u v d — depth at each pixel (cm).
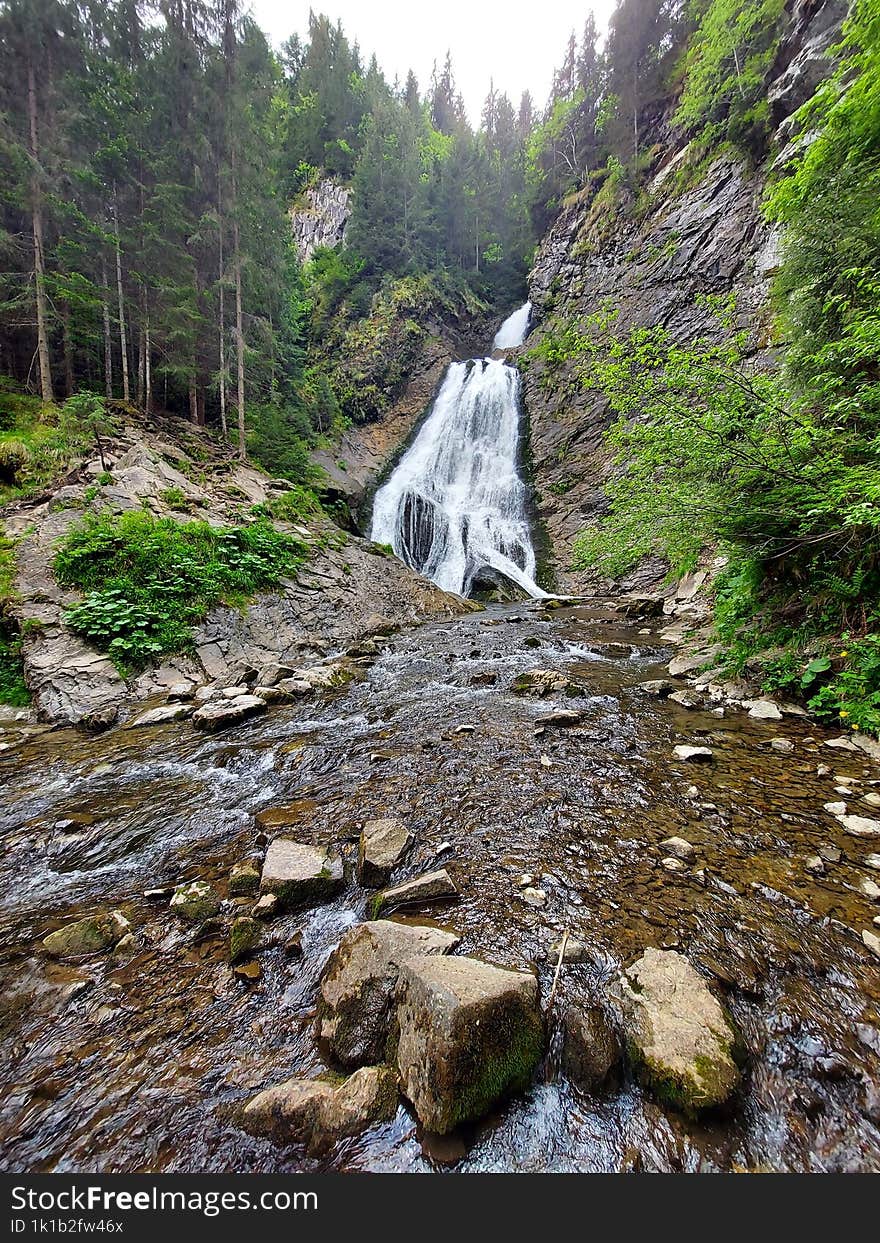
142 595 843
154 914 282
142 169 1981
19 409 1446
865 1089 176
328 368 3219
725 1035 186
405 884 284
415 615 1340
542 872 297
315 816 385
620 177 2922
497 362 3250
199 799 427
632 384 624
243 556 1049
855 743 471
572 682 714
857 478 461
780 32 1902
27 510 1000
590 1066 182
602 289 2719
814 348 772
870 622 536
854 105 666
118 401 1748
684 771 427
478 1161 160
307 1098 174
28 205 1620
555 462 2380
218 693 734
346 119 4725
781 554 610
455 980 192
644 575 1686
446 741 518
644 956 228
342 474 2466
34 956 253
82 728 630
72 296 1655
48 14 1767
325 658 938
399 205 3688
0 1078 191
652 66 3003
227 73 2042
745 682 642
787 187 786
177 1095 183
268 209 2217
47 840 370
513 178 4400
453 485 2561
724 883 283
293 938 257
